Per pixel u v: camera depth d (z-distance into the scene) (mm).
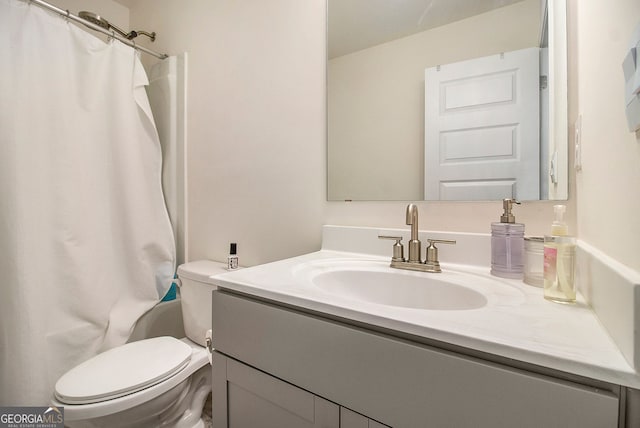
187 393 1091
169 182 1620
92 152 1301
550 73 745
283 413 570
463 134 868
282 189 1214
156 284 1468
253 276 708
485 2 840
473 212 854
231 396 652
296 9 1173
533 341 378
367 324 494
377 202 1005
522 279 700
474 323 436
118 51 1397
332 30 1085
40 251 1126
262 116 1271
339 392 500
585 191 617
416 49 941
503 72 812
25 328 1069
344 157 1065
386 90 990
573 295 531
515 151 795
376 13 1011
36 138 1131
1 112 1058
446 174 894
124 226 1393
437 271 779
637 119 340
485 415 384
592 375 328
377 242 958
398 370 445
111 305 1334
